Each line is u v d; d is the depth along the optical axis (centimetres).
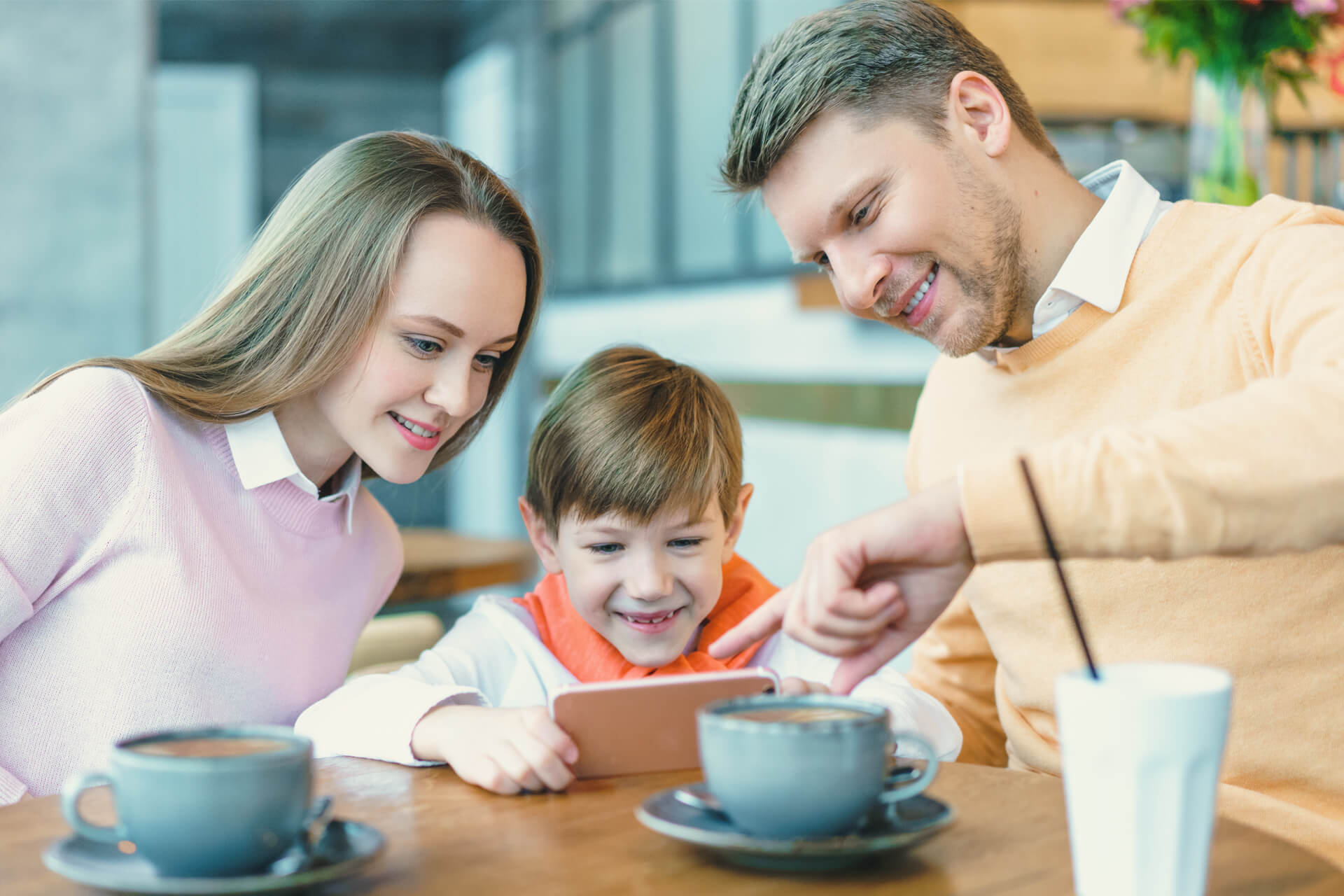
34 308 318
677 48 494
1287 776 104
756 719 69
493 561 227
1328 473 64
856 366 351
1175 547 64
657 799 74
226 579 111
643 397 125
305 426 118
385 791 84
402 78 783
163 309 744
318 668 119
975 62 110
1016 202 110
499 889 64
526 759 82
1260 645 103
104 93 320
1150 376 109
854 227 107
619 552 123
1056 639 113
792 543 395
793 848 63
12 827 75
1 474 103
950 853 69
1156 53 196
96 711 107
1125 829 56
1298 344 90
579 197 612
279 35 749
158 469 108
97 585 108
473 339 110
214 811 58
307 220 110
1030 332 118
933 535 69
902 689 108
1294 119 246
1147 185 115
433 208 109
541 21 650
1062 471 65
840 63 102
